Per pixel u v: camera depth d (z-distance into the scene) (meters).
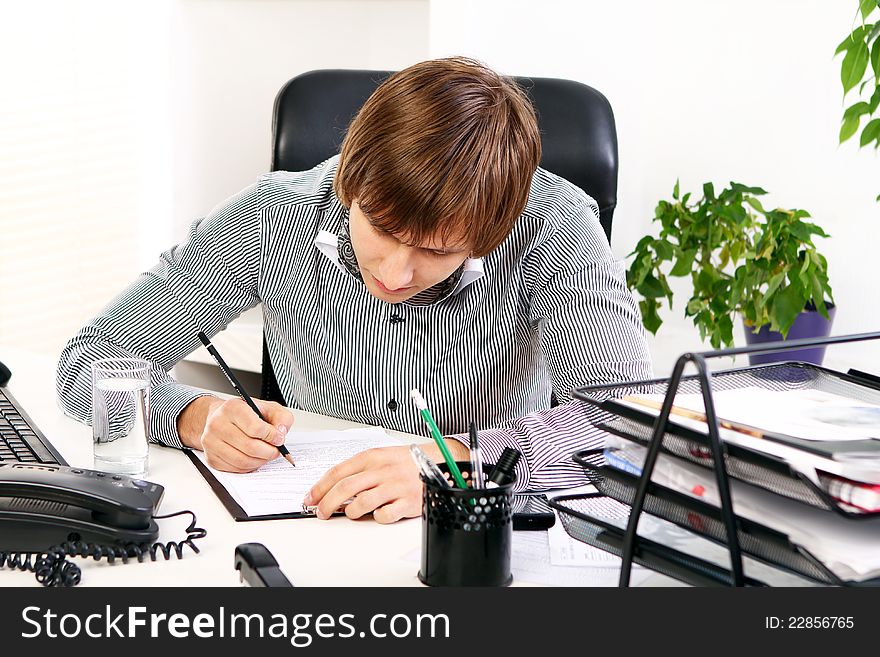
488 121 0.97
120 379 1.09
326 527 0.97
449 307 1.32
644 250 2.49
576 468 1.06
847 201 2.55
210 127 2.99
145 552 0.90
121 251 3.09
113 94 3.00
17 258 3.10
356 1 2.88
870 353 2.54
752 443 0.67
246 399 1.18
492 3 2.50
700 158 2.76
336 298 1.35
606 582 0.85
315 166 1.56
